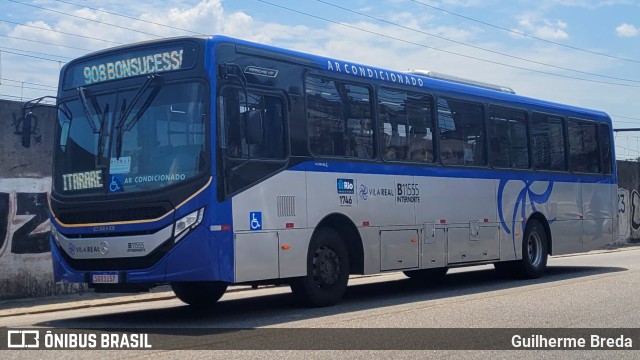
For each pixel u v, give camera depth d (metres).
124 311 12.84
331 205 11.98
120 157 10.62
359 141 12.71
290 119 11.46
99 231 10.59
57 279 11.08
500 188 15.94
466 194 14.98
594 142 19.36
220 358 7.95
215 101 10.28
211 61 10.35
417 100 14.06
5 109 14.70
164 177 10.28
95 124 10.95
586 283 15.51
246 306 12.88
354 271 12.60
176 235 10.09
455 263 14.62
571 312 11.32
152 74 10.64
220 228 10.16
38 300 14.77
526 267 16.70
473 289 15.00
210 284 11.27
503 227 15.99
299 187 11.47
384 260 12.96
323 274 11.97
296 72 11.69
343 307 12.18
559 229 17.77
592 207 18.97
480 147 15.57
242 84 10.54
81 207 10.78
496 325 10.13
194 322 10.76
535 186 17.02
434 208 14.13
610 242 19.59
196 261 10.04
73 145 11.16
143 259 10.27
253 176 10.73
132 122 10.62
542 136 17.48
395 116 13.50
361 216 12.55
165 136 10.41
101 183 10.71
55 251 11.14
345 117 12.48
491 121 15.91
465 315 11.07
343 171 12.27
